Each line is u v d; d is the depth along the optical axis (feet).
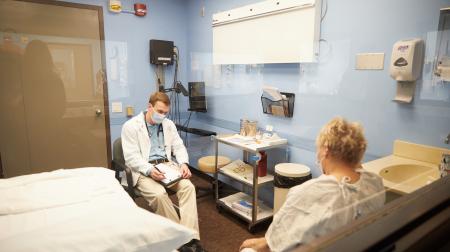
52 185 5.06
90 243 3.21
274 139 8.22
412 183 3.53
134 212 4.05
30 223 3.68
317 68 7.20
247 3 8.93
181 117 11.44
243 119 9.42
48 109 8.85
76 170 6.05
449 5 4.97
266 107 8.63
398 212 2.21
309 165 7.49
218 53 10.20
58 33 8.89
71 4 9.01
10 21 8.10
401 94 5.66
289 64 7.89
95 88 9.70
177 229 3.76
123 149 7.32
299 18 7.37
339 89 6.77
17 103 8.44
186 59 11.73
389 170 5.01
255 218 7.29
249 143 8.24
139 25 10.52
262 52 8.52
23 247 2.98
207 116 11.10
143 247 3.43
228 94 10.05
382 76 5.96
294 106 7.86
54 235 3.25
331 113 6.98
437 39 5.13
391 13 5.72
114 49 10.03
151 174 7.00
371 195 2.80
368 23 6.10
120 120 10.27
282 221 3.10
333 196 2.86
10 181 5.13
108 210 4.10
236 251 6.39
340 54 6.68
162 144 7.95
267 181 7.72
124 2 10.05
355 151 3.18
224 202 8.30
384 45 5.89
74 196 4.66
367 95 6.26
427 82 5.34
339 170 3.22
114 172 6.45
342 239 1.81
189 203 6.92
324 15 6.94
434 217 2.25
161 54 10.87
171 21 11.27
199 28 10.98
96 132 9.71
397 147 5.82
